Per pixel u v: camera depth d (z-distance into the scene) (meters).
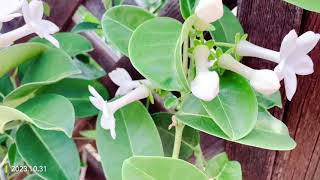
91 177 0.57
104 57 0.50
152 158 0.32
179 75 0.30
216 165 0.39
